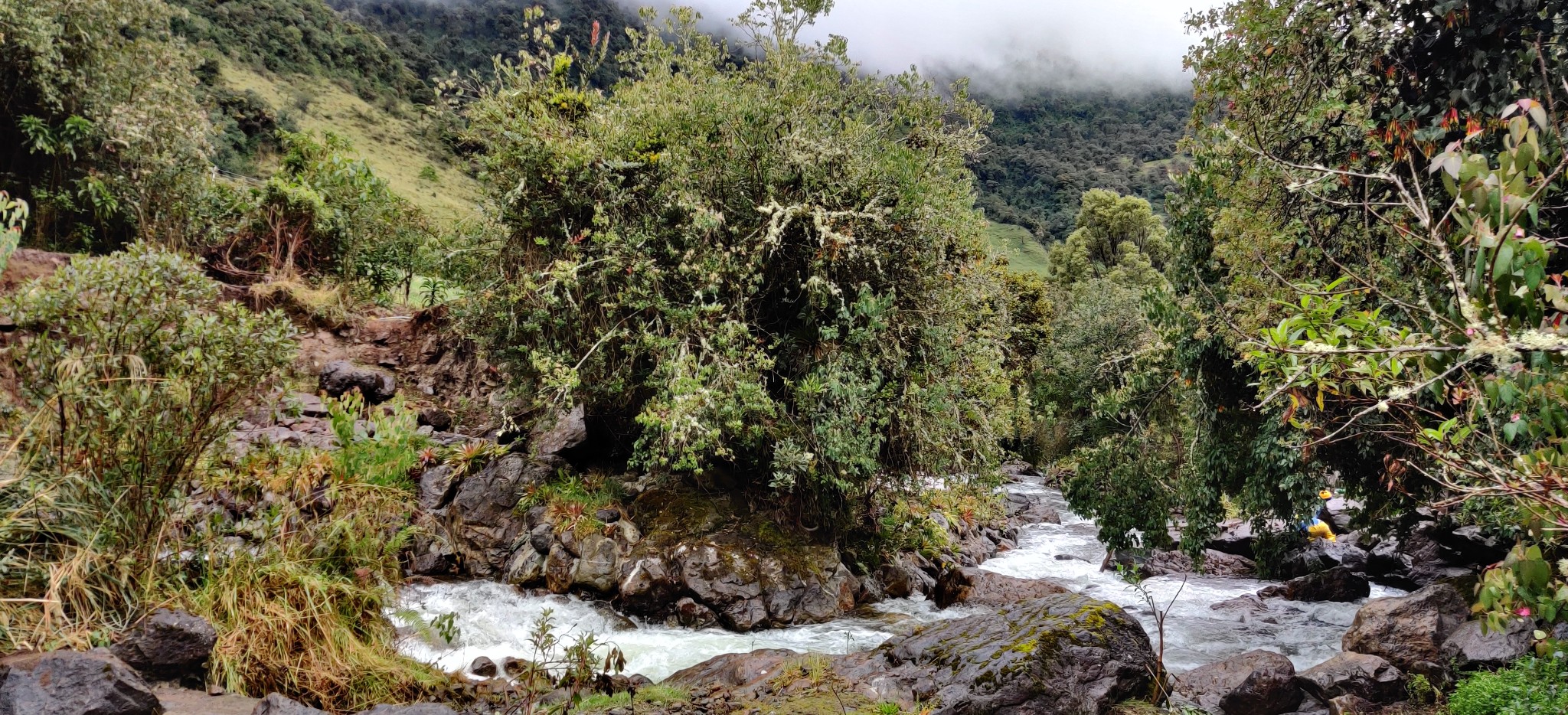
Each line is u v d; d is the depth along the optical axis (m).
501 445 10.59
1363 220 6.82
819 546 9.52
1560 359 2.67
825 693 5.39
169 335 5.15
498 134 9.75
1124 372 12.20
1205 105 8.23
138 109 14.54
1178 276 8.96
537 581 8.91
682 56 9.92
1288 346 3.17
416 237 15.96
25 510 4.56
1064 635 5.71
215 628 4.83
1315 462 8.20
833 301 9.20
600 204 9.16
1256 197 7.55
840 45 9.83
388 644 6.02
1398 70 6.59
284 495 6.23
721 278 8.92
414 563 8.80
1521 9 5.67
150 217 14.55
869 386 8.83
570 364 9.51
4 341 5.23
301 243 14.91
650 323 8.94
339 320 13.95
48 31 13.34
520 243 9.98
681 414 7.90
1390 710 6.01
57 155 13.85
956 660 5.67
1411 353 2.81
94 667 3.73
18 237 5.65
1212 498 9.55
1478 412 3.13
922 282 9.55
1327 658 7.79
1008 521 16.08
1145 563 12.36
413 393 13.38
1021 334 29.17
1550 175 2.44
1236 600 10.16
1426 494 7.67
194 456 5.32
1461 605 6.98
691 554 8.73
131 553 4.86
